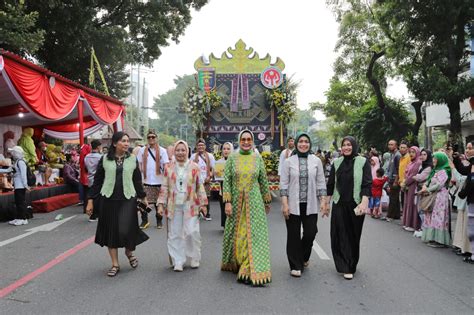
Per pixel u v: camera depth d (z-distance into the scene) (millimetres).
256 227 5691
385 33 19906
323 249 7668
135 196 6090
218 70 16828
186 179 6230
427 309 4707
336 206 6078
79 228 9602
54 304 4793
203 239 8430
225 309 4656
